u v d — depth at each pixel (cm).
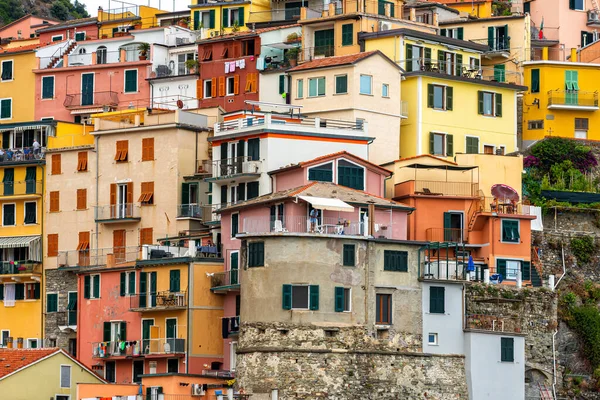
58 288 14962
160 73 16788
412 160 14200
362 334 12100
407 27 16250
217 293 13212
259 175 13688
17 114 17225
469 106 15412
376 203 12900
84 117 16912
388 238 12406
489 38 16625
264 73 16075
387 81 14862
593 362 13488
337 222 12625
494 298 12888
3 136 15875
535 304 13138
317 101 14788
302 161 13812
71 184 15175
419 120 15012
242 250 12312
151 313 13475
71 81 17012
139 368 13488
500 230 13812
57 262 15062
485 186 14238
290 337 11938
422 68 15375
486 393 12506
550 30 17875
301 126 13875
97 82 16925
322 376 11888
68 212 15150
